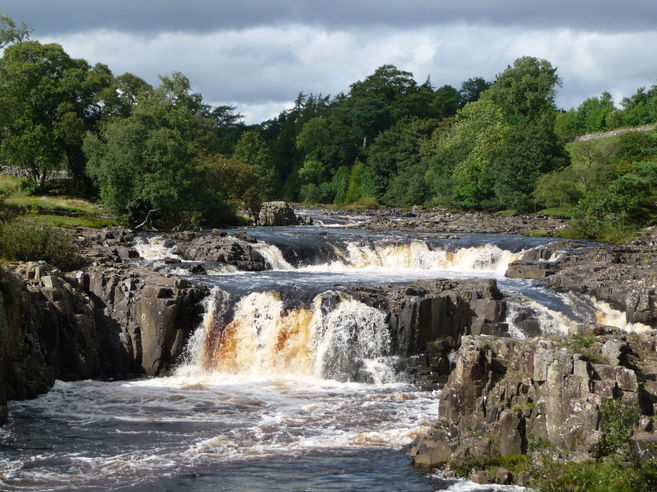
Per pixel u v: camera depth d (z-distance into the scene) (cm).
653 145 11044
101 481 2864
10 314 4016
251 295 4916
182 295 4816
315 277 5962
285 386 4356
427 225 9912
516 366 3116
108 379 4544
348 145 19938
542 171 12362
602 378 2738
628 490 2441
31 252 5166
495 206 13175
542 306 4959
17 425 3547
